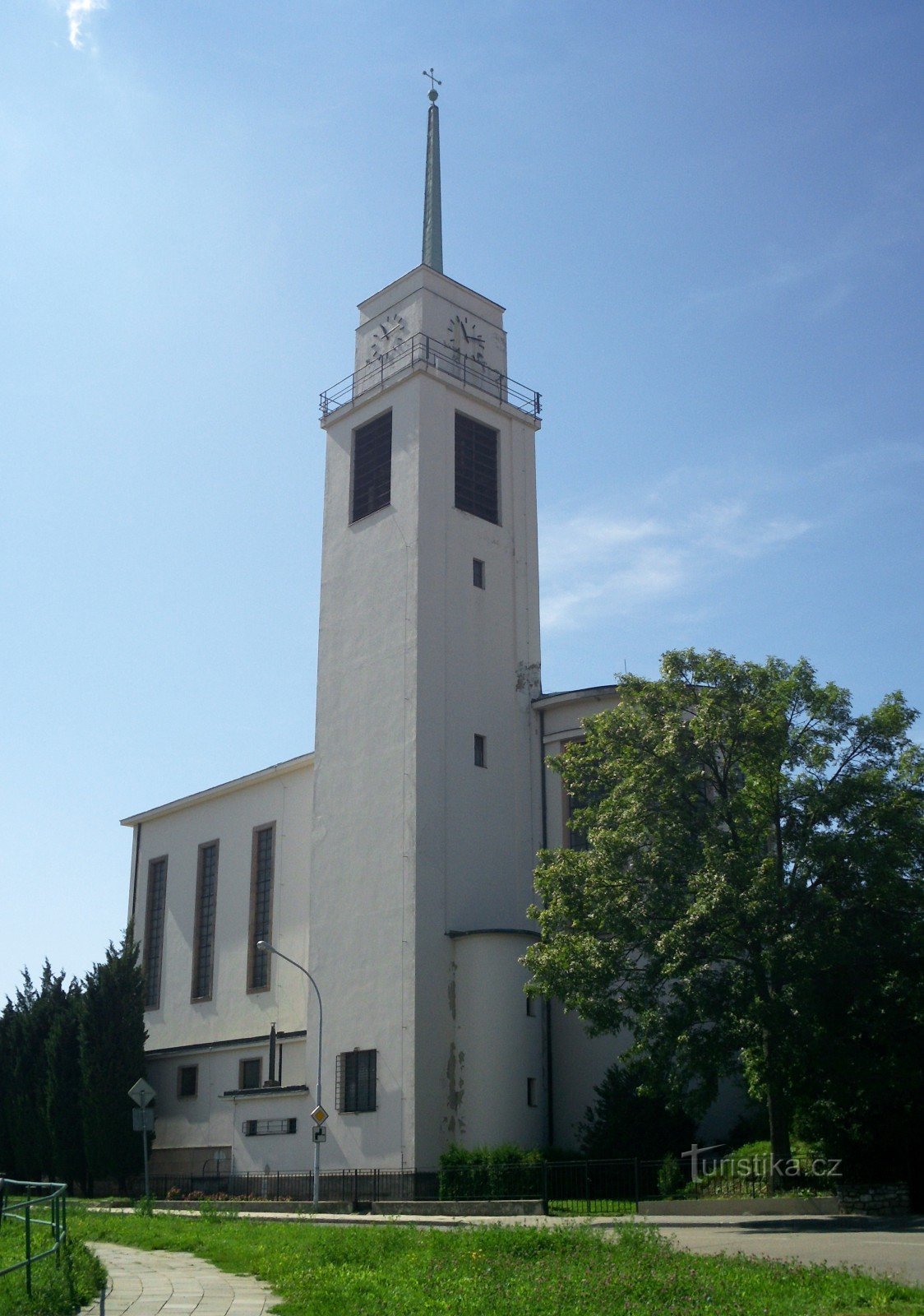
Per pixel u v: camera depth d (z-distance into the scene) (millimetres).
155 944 59156
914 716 31672
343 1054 42250
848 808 30531
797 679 31953
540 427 52688
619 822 32750
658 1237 19953
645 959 37531
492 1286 15930
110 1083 50875
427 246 53094
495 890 44031
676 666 33375
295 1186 42875
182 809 59562
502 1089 39531
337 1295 16297
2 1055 55750
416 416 47531
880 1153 29844
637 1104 37500
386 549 46938
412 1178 38438
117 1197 49219
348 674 46969
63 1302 15656
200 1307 16438
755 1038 28781
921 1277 16500
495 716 46281
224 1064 50844
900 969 29328
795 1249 20781
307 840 51312
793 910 30234
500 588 48344
